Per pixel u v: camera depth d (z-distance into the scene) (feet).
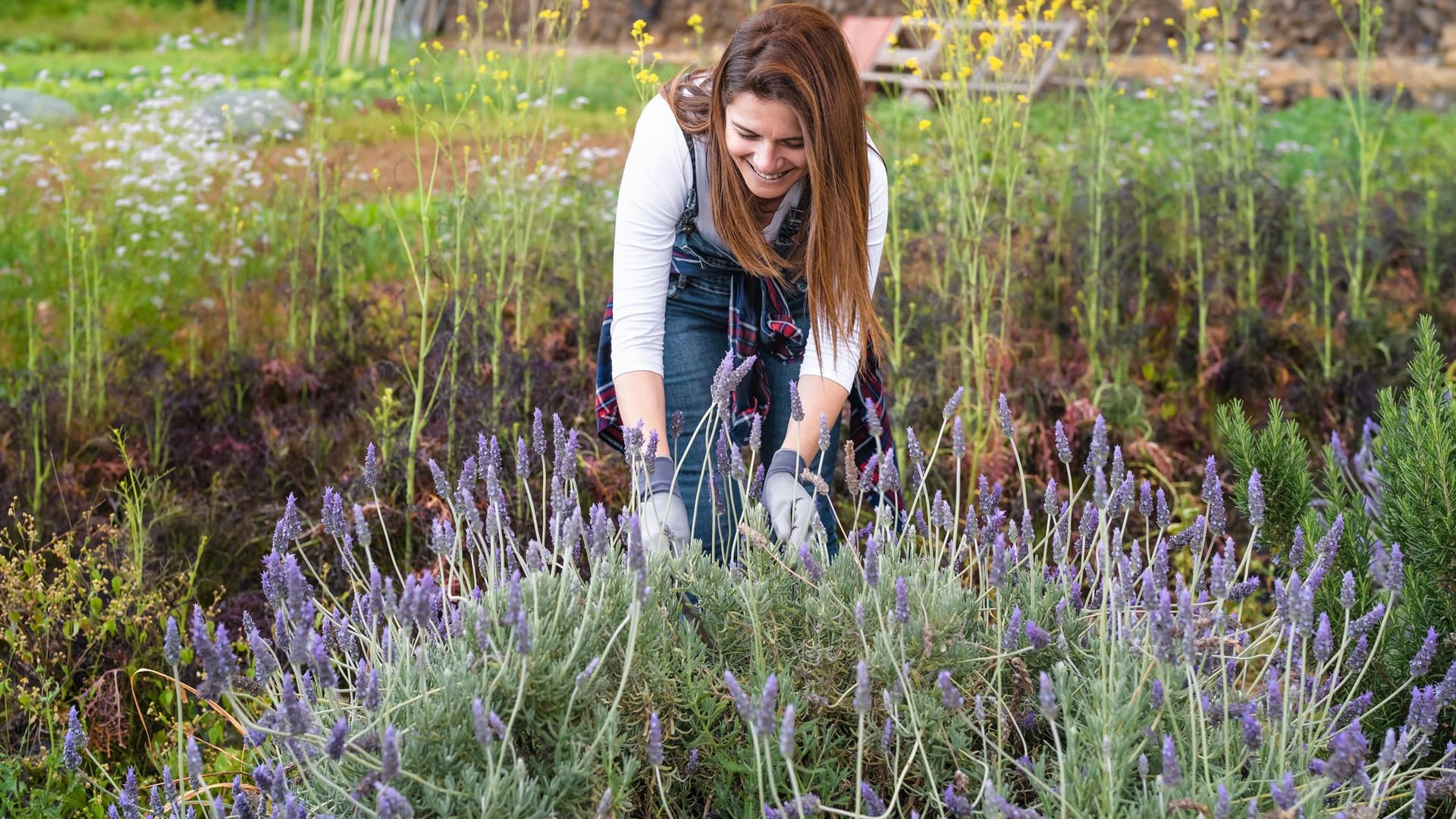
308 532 11.28
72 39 49.42
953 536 7.21
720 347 8.65
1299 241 15.67
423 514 11.25
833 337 7.96
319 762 6.23
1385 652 7.29
